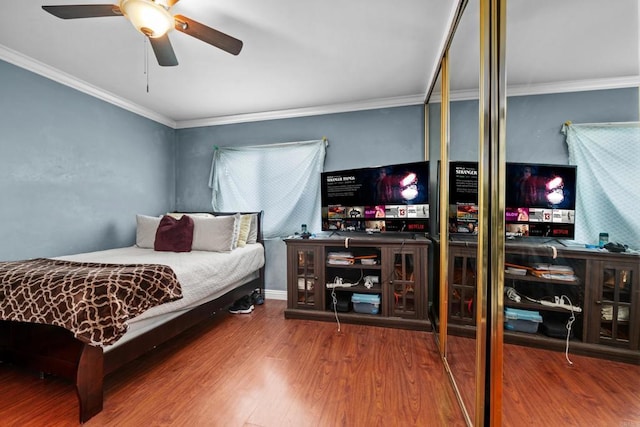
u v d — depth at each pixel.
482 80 1.25
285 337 2.42
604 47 0.83
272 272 3.51
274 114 3.49
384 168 2.83
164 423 1.45
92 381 1.49
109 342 1.45
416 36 2.01
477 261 1.39
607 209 0.83
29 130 2.36
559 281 0.99
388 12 1.77
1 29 1.93
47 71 2.44
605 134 0.83
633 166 0.75
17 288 1.57
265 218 3.49
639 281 0.76
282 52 2.21
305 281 2.86
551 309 1.04
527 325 1.12
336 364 1.99
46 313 1.48
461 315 1.66
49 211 2.50
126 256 2.51
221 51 2.18
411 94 3.00
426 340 2.34
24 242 2.34
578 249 0.93
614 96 0.81
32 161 2.38
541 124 1.02
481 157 1.26
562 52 0.94
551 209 1.00
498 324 1.16
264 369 1.93
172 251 2.80
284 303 3.35
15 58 2.24
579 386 0.96
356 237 3.05
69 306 1.45
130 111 3.25
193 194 3.82
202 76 2.59
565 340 1.01
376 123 3.17
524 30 1.05
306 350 2.19
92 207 2.86
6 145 2.22
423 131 3.02
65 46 2.13
